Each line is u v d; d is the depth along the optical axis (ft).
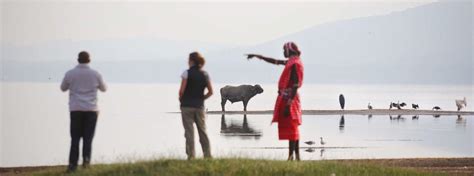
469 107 451.12
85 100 95.71
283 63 107.34
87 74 95.86
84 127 96.68
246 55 107.76
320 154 164.04
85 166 97.19
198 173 92.68
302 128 256.73
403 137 220.84
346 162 109.09
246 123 269.44
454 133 239.71
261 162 98.07
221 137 208.44
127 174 92.94
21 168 111.86
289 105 103.71
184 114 101.76
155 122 278.05
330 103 499.10
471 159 127.75
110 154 158.30
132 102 468.34
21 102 438.81
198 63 102.42
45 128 251.39
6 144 194.49
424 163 122.01
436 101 560.20
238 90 336.08
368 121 299.38
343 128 258.16
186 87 101.76
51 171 99.66
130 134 222.07
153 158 107.86
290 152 104.53
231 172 92.99
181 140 201.87
